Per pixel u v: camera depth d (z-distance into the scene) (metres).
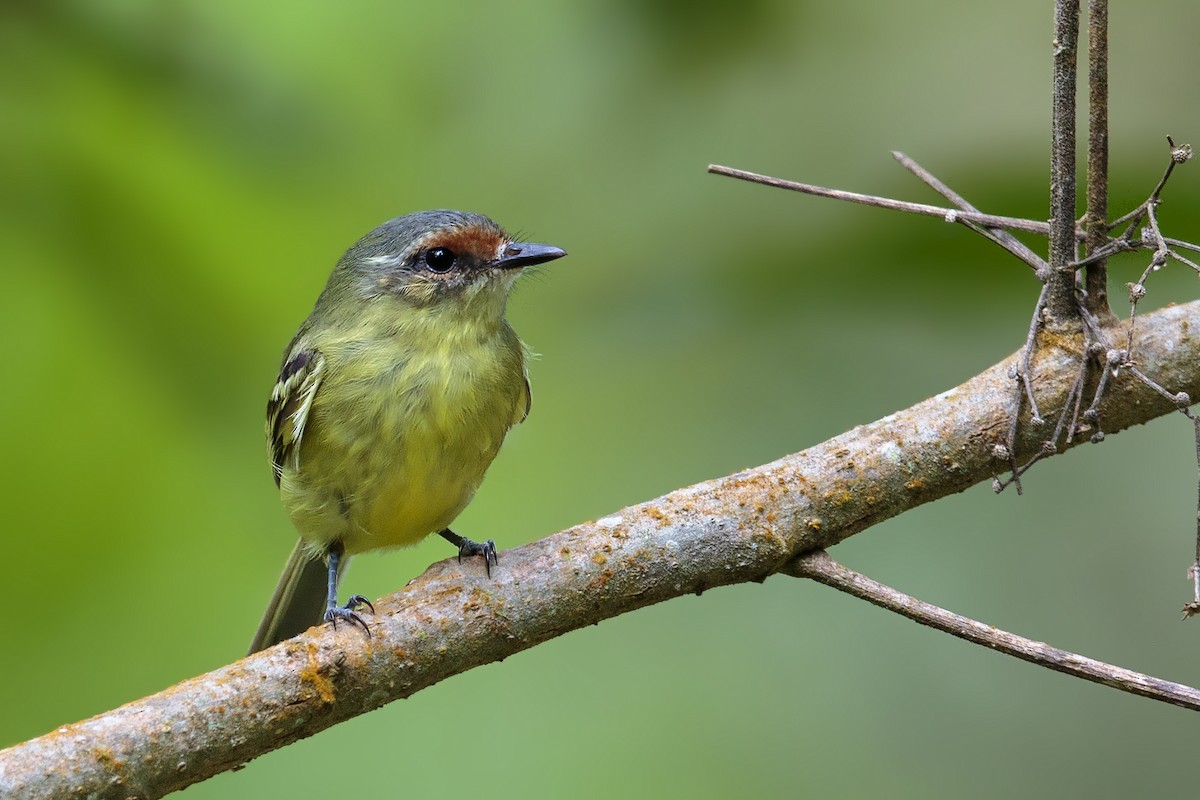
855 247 11.21
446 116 11.92
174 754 6.01
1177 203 10.38
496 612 6.53
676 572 6.66
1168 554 10.95
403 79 11.84
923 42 11.47
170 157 11.19
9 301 10.71
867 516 6.81
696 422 11.15
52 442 10.71
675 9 11.81
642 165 11.72
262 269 11.37
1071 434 6.68
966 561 11.11
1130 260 10.36
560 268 11.59
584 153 11.80
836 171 11.32
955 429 6.85
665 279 11.43
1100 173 6.57
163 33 11.15
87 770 5.86
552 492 11.15
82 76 11.01
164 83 11.19
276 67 11.42
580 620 6.65
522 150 11.83
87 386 10.84
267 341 11.28
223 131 11.31
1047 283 6.83
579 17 11.96
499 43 11.98
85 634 10.50
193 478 11.00
